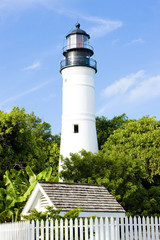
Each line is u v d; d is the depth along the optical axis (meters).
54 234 14.12
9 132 33.00
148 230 15.37
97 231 14.42
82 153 29.70
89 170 28.22
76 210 15.55
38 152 35.50
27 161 34.66
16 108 36.03
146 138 34.47
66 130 35.84
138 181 30.39
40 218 15.00
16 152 34.66
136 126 37.25
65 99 36.59
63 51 37.38
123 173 28.27
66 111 36.22
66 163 29.09
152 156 33.16
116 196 25.34
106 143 37.81
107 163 28.58
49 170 26.73
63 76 37.25
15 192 25.00
